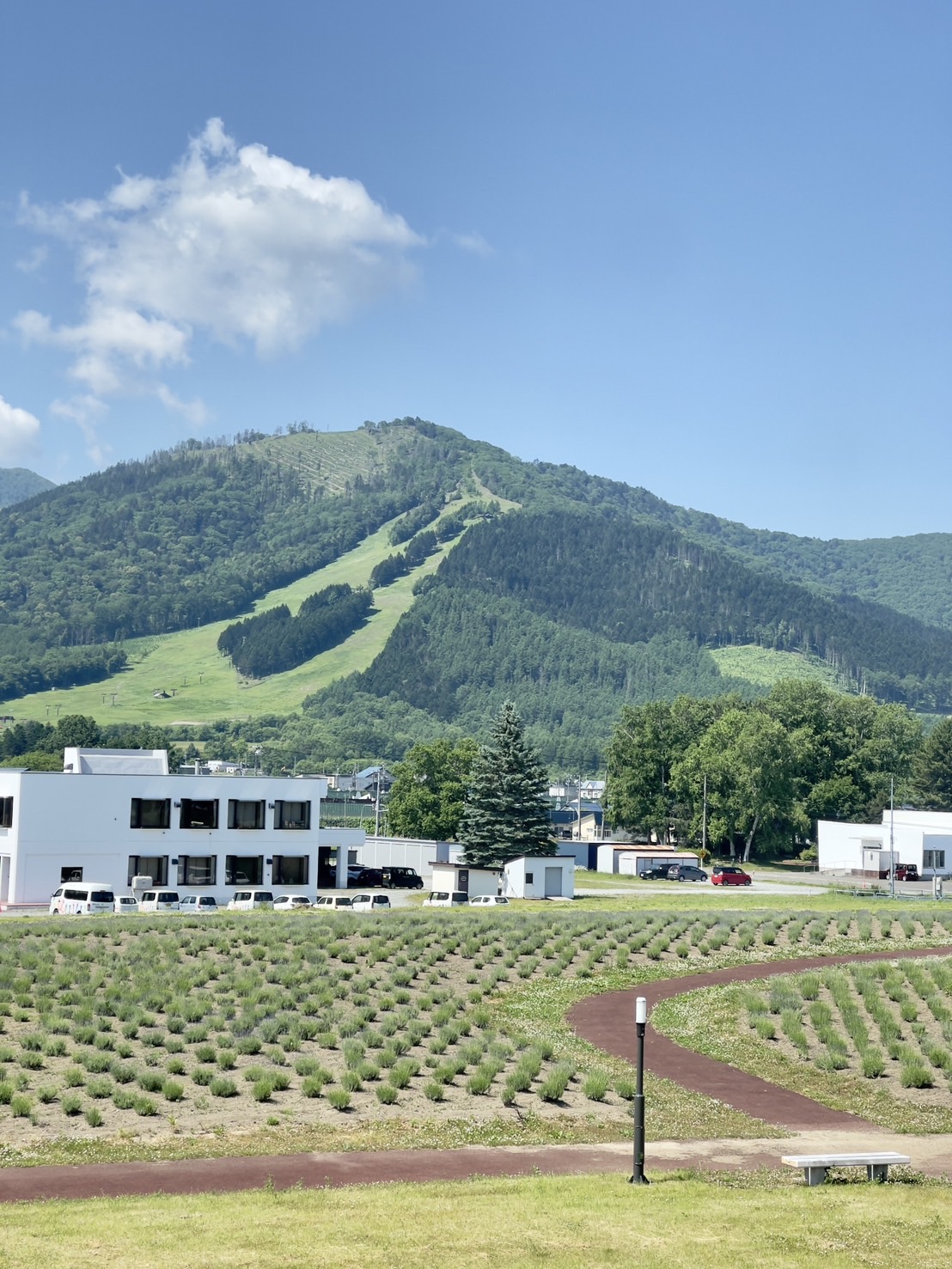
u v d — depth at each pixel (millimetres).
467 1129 29188
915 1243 19125
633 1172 24562
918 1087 35375
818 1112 32625
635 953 59531
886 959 60625
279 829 95625
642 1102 23938
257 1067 33656
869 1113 32750
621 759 170125
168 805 91500
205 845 92625
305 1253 17734
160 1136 27484
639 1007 24234
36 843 86688
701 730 172750
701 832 158250
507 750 113938
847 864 144375
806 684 178625
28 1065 32781
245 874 94375
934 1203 22031
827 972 53656
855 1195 22578
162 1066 33625
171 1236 18469
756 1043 40625
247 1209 20609
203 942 53625
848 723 177375
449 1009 42781
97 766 102000
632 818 168000
